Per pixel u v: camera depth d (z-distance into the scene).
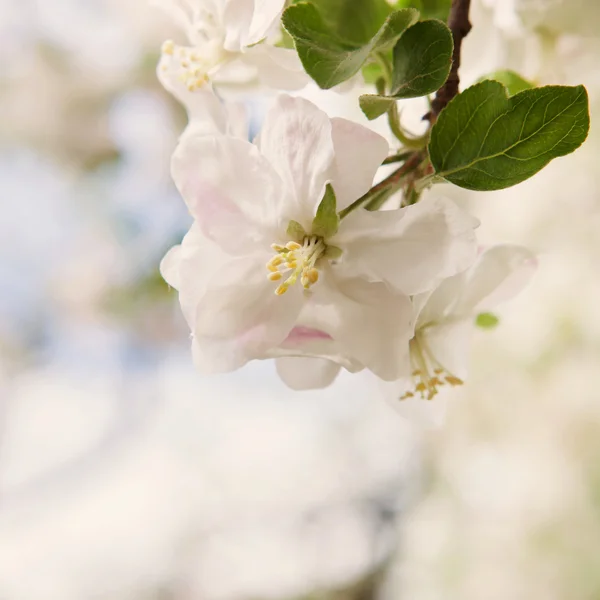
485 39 0.33
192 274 0.26
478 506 0.76
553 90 0.25
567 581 0.69
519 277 0.28
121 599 1.00
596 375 0.65
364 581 1.00
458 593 0.75
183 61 0.29
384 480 1.04
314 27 0.26
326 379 0.28
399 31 0.26
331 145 0.26
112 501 1.08
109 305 0.93
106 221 0.92
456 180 0.26
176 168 0.26
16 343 1.09
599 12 0.34
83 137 0.92
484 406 0.72
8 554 1.01
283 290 0.26
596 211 0.61
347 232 0.26
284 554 1.04
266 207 0.26
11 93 0.91
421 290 0.26
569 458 0.69
